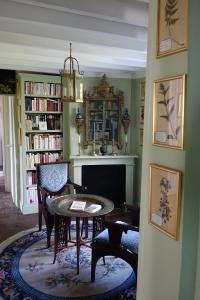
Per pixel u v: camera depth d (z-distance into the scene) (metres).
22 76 4.50
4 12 2.07
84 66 4.33
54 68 4.38
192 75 1.30
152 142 1.58
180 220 1.39
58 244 3.31
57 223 3.22
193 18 1.28
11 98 5.17
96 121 4.95
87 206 3.24
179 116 1.35
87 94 4.81
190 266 1.41
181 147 1.34
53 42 3.02
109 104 4.98
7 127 5.98
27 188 4.82
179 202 1.38
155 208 1.58
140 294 1.78
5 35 2.77
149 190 1.63
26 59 3.77
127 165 5.12
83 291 2.74
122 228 2.59
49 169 4.21
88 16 2.33
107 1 2.12
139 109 4.93
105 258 3.35
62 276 2.98
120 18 2.19
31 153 4.84
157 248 1.59
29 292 2.71
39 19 2.19
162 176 1.51
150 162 1.63
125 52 3.43
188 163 1.35
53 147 4.93
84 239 3.73
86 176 4.99
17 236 3.92
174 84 1.38
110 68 4.50
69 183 4.35
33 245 3.65
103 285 2.84
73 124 4.86
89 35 2.75
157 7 1.50
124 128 5.08
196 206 1.39
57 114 4.95
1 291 2.71
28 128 4.69
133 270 2.81
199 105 1.33
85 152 4.98
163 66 1.48
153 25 1.56
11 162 5.65
